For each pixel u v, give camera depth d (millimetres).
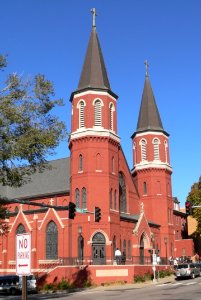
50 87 27094
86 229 49812
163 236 64000
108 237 49812
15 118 25266
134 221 57125
